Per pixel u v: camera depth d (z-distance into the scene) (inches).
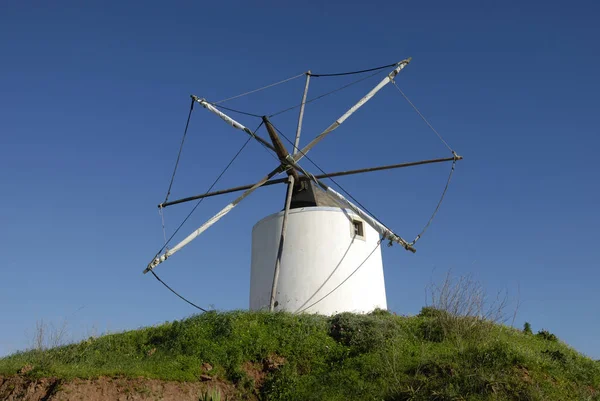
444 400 561.9
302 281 820.6
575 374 644.7
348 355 669.9
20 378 601.9
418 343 692.1
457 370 600.1
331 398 597.9
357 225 879.1
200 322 725.9
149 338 733.3
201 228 836.0
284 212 845.8
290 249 842.2
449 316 714.2
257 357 670.5
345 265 831.7
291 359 665.6
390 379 607.5
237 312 744.3
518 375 602.2
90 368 621.0
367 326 700.0
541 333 826.8
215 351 673.6
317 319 737.0
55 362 649.0
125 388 587.8
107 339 746.8
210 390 617.0
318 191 901.8
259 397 628.1
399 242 806.5
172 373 625.9
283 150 837.2
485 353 629.9
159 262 794.2
